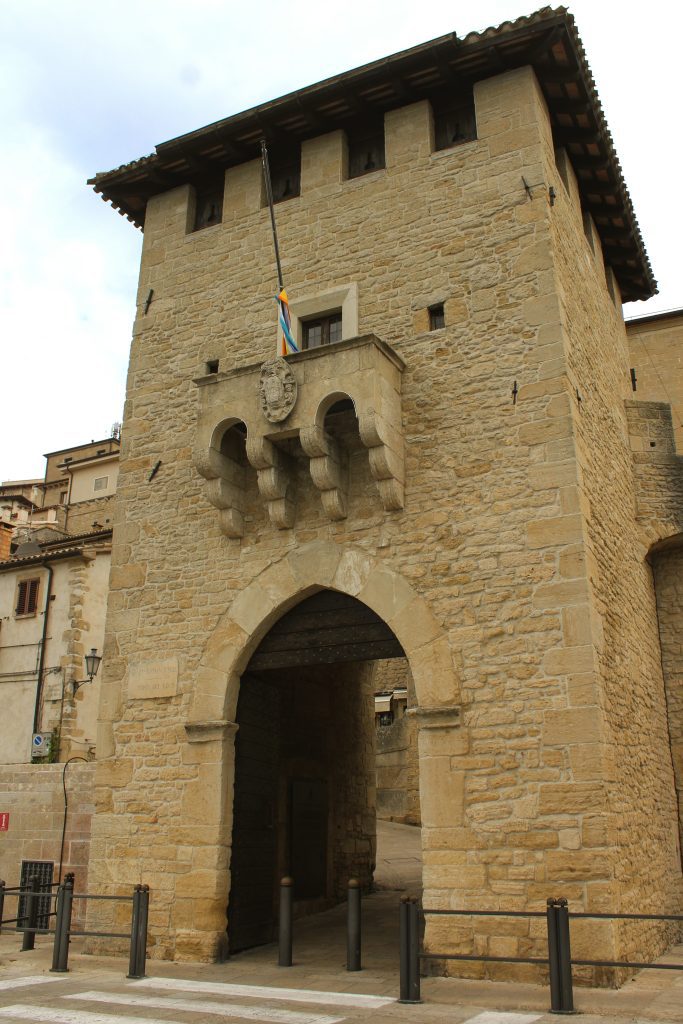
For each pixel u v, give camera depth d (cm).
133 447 1188
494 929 798
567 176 1146
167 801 1005
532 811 810
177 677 1048
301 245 1148
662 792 1061
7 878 1341
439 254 1045
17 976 860
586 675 823
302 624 1024
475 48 1038
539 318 959
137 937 856
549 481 898
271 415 991
